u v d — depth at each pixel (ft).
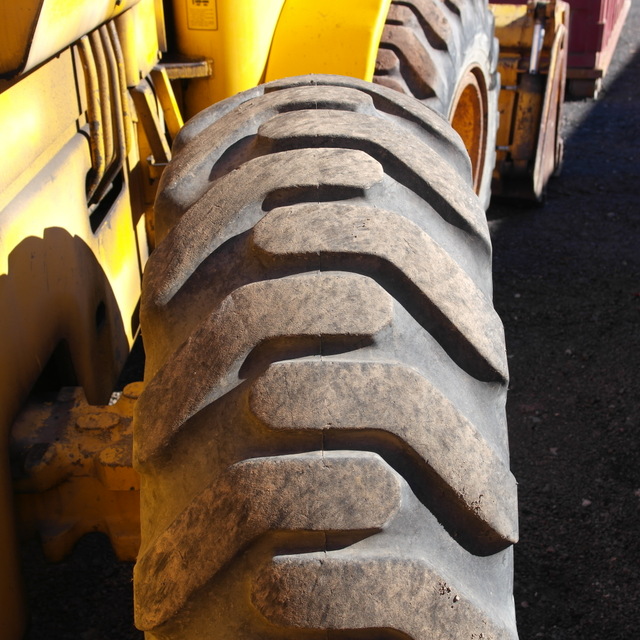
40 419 4.69
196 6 6.80
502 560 3.84
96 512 4.64
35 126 4.72
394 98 5.34
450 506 3.61
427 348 3.83
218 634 3.46
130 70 5.99
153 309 4.05
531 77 13.69
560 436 9.39
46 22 3.90
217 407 3.64
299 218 3.98
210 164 4.72
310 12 7.20
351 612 3.33
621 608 7.26
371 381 3.51
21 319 4.39
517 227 14.70
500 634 3.56
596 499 8.48
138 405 3.80
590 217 15.16
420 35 8.14
